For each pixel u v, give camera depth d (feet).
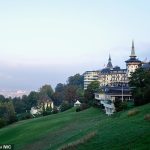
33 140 377.09
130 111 334.44
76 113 569.64
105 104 489.26
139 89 410.52
